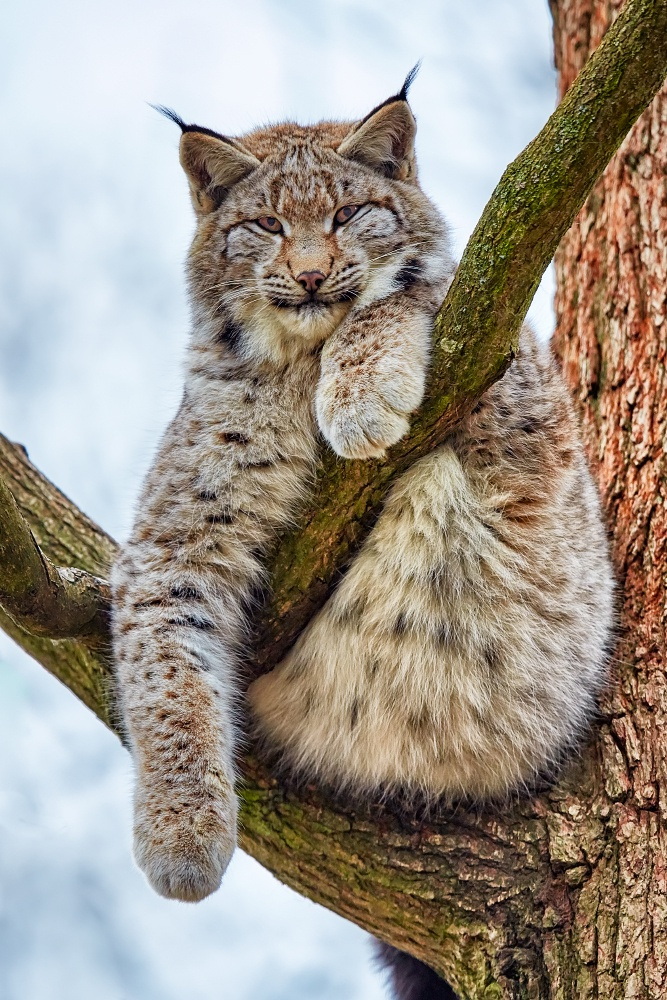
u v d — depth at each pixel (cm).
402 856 736
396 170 884
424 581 759
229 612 775
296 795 779
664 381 858
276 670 789
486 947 700
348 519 724
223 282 862
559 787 756
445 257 876
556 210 638
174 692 736
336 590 756
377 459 701
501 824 745
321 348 820
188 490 781
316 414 746
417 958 791
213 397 809
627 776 730
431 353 695
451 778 773
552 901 702
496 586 774
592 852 711
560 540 791
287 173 864
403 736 777
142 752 732
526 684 778
